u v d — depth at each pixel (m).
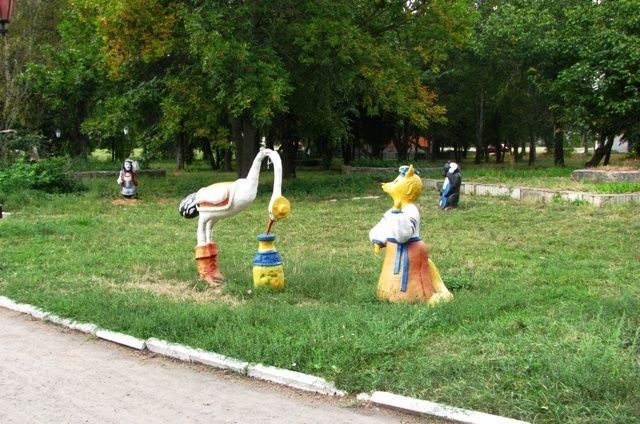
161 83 19.89
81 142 33.34
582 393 4.38
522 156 46.59
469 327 5.96
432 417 4.39
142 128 23.83
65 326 6.61
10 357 5.77
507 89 29.81
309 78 19.36
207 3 16.58
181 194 19.22
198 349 5.63
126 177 17.91
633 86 21.27
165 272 8.81
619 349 5.24
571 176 19.58
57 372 5.41
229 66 16.58
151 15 17.39
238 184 8.08
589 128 24.05
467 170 25.67
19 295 7.56
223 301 7.37
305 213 14.75
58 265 9.20
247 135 20.83
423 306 6.58
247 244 11.02
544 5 25.77
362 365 5.11
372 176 22.42
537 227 12.18
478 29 29.44
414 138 41.38
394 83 20.31
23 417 4.54
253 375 5.20
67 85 24.06
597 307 6.48
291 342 5.55
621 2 21.14
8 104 23.86
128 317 6.45
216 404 4.75
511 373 4.79
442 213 14.36
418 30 20.81
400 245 7.03
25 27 26.44
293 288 7.83
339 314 6.34
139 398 4.87
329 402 4.74
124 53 18.31
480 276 8.34
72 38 24.48
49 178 18.28
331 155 35.19
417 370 4.95
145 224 13.38
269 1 17.50
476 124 36.66
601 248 10.11
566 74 22.42
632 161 27.23
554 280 8.02
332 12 17.70
